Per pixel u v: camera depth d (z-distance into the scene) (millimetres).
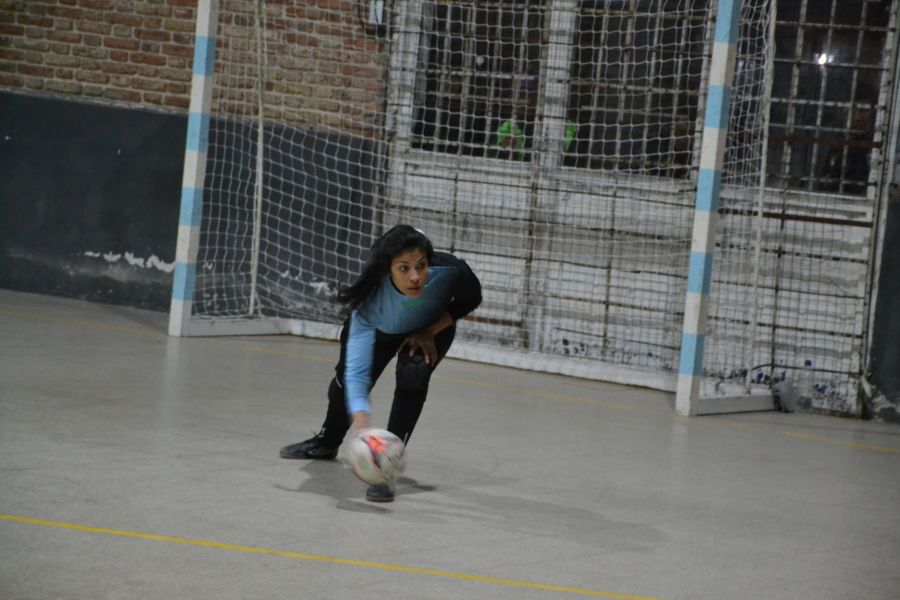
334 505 14453
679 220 26875
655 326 27141
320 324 29156
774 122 26281
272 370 24047
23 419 17547
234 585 11141
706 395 25266
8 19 31125
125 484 14523
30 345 23922
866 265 25609
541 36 28062
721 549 13992
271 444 17531
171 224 30484
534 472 17359
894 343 25469
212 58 26266
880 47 25562
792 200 26094
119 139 30688
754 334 25328
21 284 31500
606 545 13719
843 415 25719
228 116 29859
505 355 27656
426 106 29062
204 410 19516
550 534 14000
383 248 14383
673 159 27250
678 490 17047
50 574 11016
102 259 30984
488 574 12164
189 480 15031
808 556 14008
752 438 21891
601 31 27703
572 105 27984
